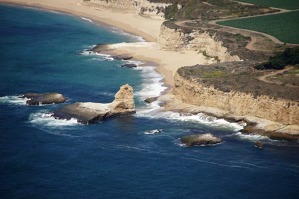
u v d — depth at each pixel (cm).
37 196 18475
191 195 18712
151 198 18500
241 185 19312
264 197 18688
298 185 19362
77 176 19600
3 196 18425
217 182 19450
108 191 18812
